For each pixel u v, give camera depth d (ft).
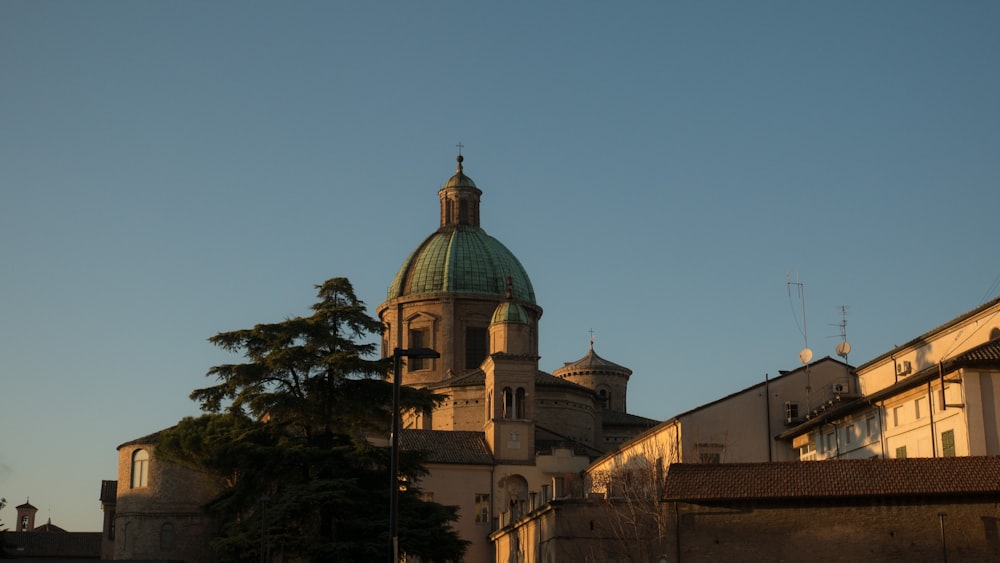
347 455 278.46
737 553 229.25
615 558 295.28
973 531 219.00
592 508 299.38
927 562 219.82
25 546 555.28
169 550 403.54
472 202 520.83
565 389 465.88
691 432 332.39
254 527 271.28
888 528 222.89
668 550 232.12
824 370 342.64
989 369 238.68
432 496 424.05
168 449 385.70
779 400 337.93
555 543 298.76
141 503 408.67
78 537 569.64
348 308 298.15
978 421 236.22
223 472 289.53
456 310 489.26
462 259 497.87
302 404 286.05
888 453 269.64
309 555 265.54
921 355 299.17
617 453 390.01
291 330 291.79
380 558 266.77
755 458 333.01
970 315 275.80
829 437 305.32
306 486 270.67
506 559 383.45
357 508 272.31
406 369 488.44
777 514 229.04
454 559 282.36
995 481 219.61
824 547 225.35
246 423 290.76
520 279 505.25
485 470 429.79
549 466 432.66
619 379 517.55
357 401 290.56
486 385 448.24
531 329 501.97
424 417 466.70
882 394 268.00
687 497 232.12
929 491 220.84
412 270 501.56
